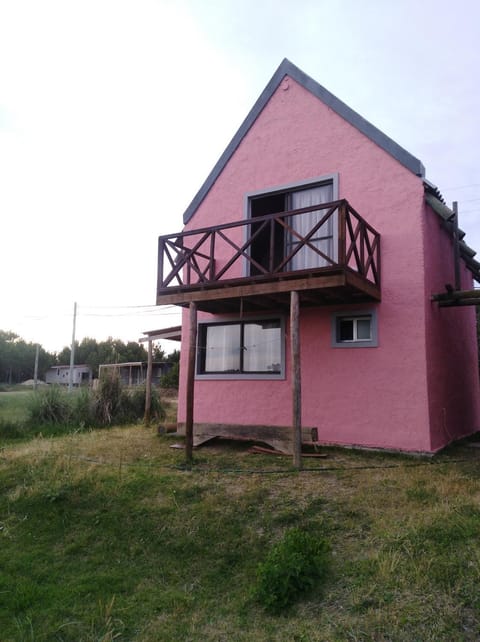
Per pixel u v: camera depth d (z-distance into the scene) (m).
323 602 3.47
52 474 6.78
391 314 7.75
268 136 9.39
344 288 6.93
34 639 3.44
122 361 40.50
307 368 8.41
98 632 3.47
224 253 9.64
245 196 9.51
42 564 4.58
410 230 7.75
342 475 6.17
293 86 9.20
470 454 7.49
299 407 6.60
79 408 12.37
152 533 4.97
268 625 3.35
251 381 9.04
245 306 8.64
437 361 7.98
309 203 8.87
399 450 7.41
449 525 4.22
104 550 4.80
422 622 3.06
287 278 6.95
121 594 3.99
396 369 7.61
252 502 5.35
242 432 8.02
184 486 5.98
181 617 3.60
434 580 3.47
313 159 8.79
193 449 8.27
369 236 8.00
